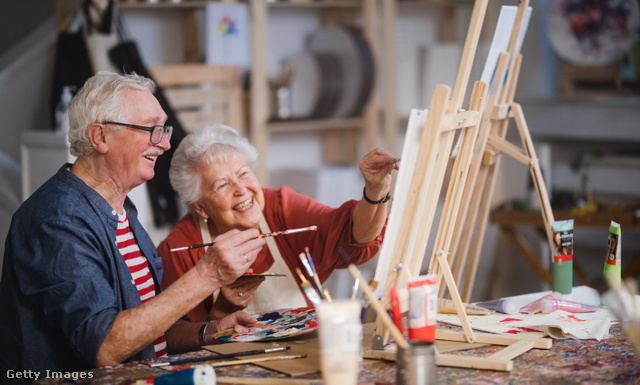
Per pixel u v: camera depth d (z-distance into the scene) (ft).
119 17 11.66
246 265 5.33
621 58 15.69
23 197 10.18
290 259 7.28
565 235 6.44
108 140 5.70
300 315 5.98
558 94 16.28
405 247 4.75
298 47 15.92
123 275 5.70
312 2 15.20
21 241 5.39
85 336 5.08
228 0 13.97
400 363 4.00
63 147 9.63
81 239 5.38
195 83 13.20
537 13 16.38
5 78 11.66
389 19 15.81
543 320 5.54
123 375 4.61
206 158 6.90
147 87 6.00
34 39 11.82
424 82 16.74
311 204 7.43
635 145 16.30
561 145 17.02
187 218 7.44
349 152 16.96
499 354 4.61
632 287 4.31
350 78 15.20
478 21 4.92
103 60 11.04
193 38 14.02
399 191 4.69
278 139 15.97
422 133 4.70
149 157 5.88
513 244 13.89
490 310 5.97
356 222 6.96
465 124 5.05
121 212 6.08
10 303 5.48
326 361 3.72
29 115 11.87
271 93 15.24
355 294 4.81
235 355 4.93
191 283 5.23
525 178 14.16
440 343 5.03
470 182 6.55
